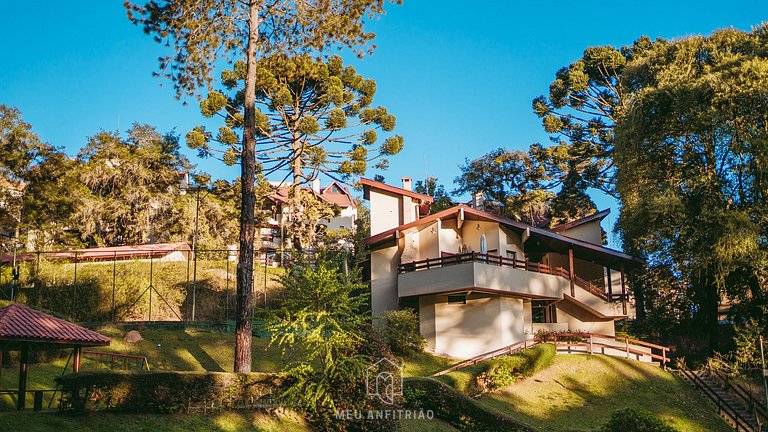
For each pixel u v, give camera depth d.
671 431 20.27
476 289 33.06
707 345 38.91
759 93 33.38
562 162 52.66
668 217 34.88
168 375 20.23
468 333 34.47
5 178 40.88
